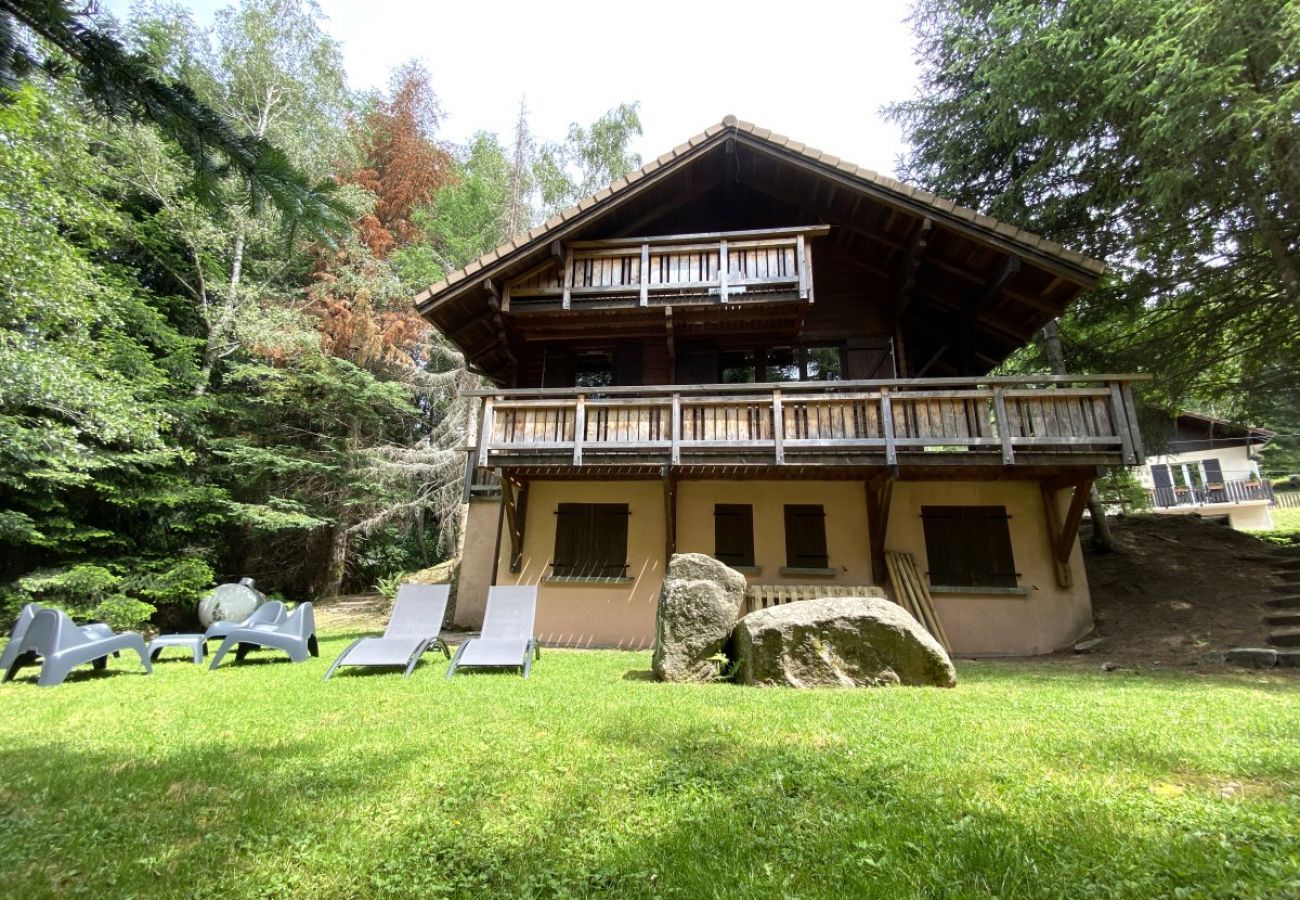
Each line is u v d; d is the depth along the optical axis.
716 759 3.78
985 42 11.63
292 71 18.53
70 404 11.39
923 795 3.13
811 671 6.34
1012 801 3.06
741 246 10.73
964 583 10.02
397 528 20.44
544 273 11.10
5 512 12.19
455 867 2.59
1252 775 3.38
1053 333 12.68
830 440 9.19
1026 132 11.38
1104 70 9.36
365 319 17.80
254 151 2.32
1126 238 11.45
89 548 14.19
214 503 16.06
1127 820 2.83
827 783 3.33
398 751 4.04
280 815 3.10
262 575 19.19
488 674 7.12
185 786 3.52
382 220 21.75
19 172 9.87
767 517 10.71
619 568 10.77
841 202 11.47
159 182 14.80
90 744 4.39
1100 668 7.61
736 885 2.38
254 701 5.70
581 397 9.91
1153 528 13.36
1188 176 8.89
